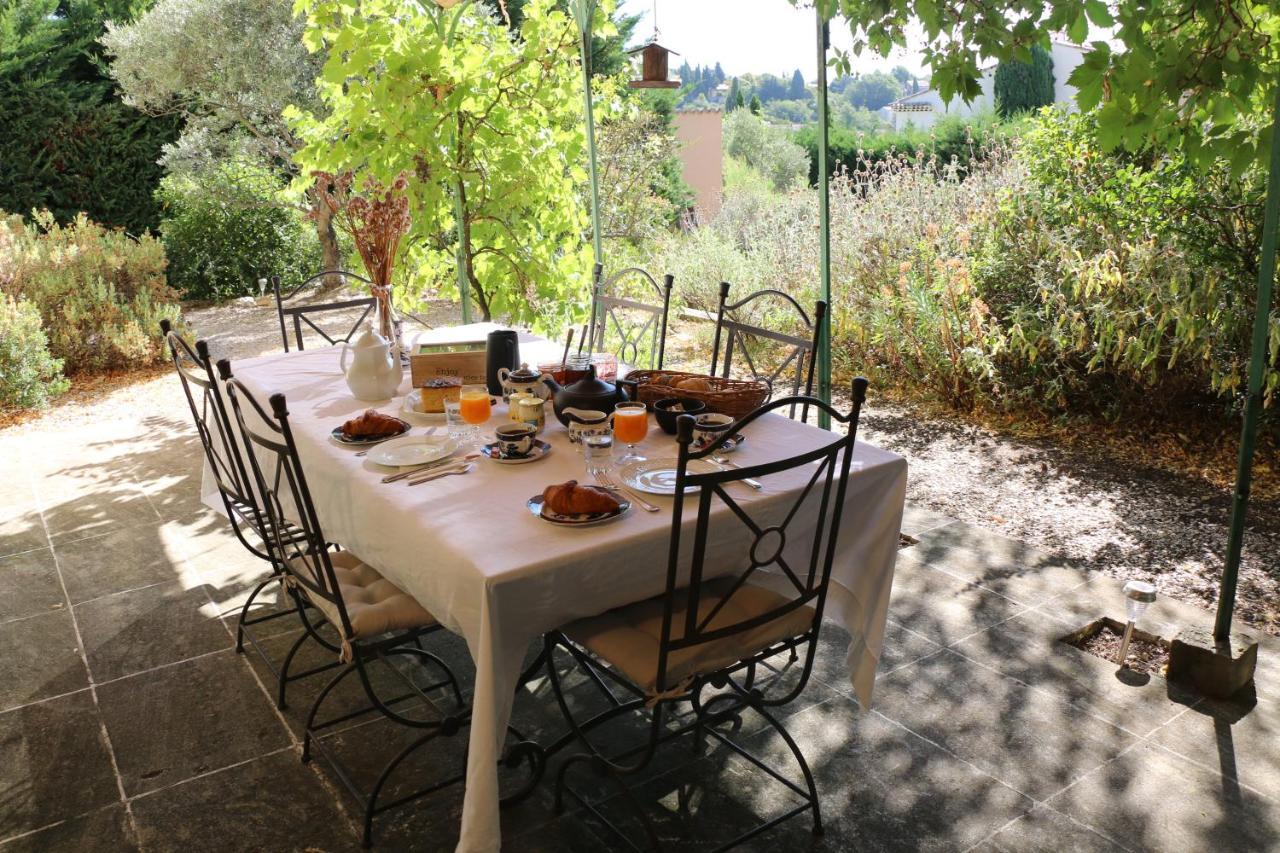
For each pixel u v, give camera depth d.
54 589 3.26
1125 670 2.66
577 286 5.32
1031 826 2.05
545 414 2.68
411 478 2.17
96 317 6.62
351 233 3.12
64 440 5.07
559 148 5.21
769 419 2.61
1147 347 4.48
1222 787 2.17
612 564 1.84
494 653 1.71
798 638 2.11
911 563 3.34
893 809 2.12
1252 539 3.54
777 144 13.23
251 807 2.16
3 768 2.31
